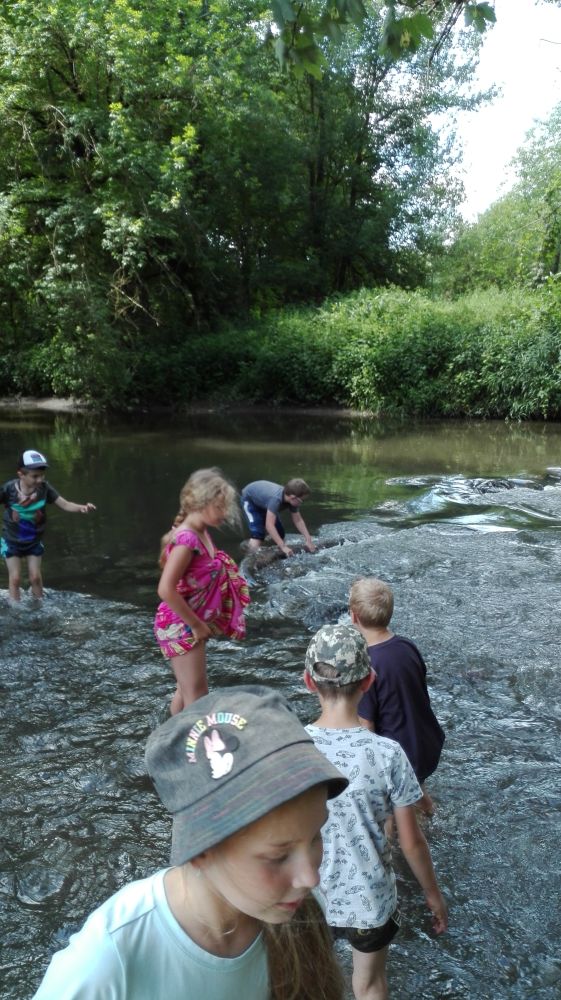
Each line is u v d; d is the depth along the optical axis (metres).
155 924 1.26
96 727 5.36
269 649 6.70
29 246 24.17
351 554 9.19
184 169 25.48
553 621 7.12
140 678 6.14
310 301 34.38
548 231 28.08
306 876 1.15
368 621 3.86
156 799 4.54
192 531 4.93
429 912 3.55
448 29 6.03
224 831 1.11
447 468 15.48
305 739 1.18
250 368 28.16
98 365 25.53
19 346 29.20
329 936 1.39
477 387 24.14
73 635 7.00
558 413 23.47
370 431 21.48
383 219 36.00
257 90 28.98
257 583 8.48
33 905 3.67
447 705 5.62
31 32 22.69
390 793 2.79
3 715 5.52
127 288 29.14
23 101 23.95
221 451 17.70
